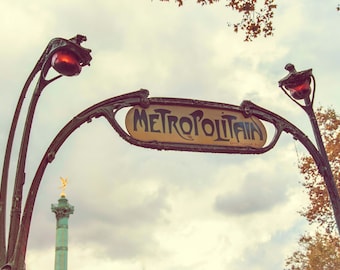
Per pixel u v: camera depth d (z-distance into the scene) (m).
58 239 59.25
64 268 57.47
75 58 6.46
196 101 7.66
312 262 33.84
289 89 9.19
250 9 13.49
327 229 27.33
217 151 7.56
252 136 8.00
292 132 8.56
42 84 6.49
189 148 7.34
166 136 7.27
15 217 5.98
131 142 7.03
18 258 5.62
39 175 6.15
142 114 7.26
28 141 6.34
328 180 8.71
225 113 7.90
